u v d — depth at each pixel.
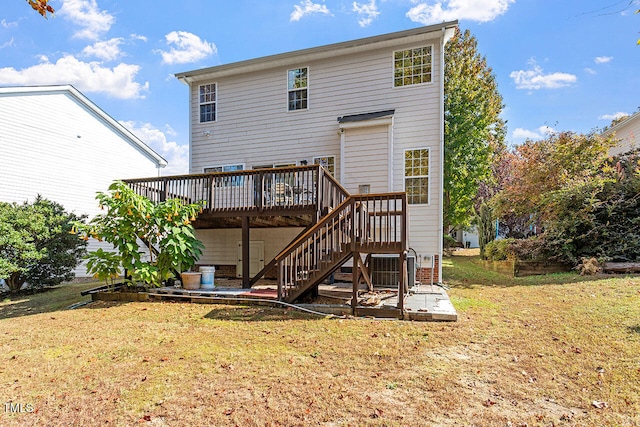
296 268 6.62
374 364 3.85
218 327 5.38
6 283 9.12
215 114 11.71
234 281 9.84
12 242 8.17
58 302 7.82
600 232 9.43
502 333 4.84
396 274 8.30
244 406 2.98
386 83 9.84
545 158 11.97
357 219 6.27
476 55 18.39
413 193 9.45
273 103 11.04
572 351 4.10
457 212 17.61
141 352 4.38
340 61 10.32
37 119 11.71
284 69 10.95
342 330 5.07
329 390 3.25
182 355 4.23
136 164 15.51
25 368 3.93
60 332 5.34
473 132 17.20
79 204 12.95
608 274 8.70
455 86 17.16
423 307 6.07
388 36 9.50
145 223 7.57
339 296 7.18
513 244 11.33
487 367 3.72
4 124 10.84
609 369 3.58
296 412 2.87
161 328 5.41
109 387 3.40
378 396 3.12
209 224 9.82
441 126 9.27
